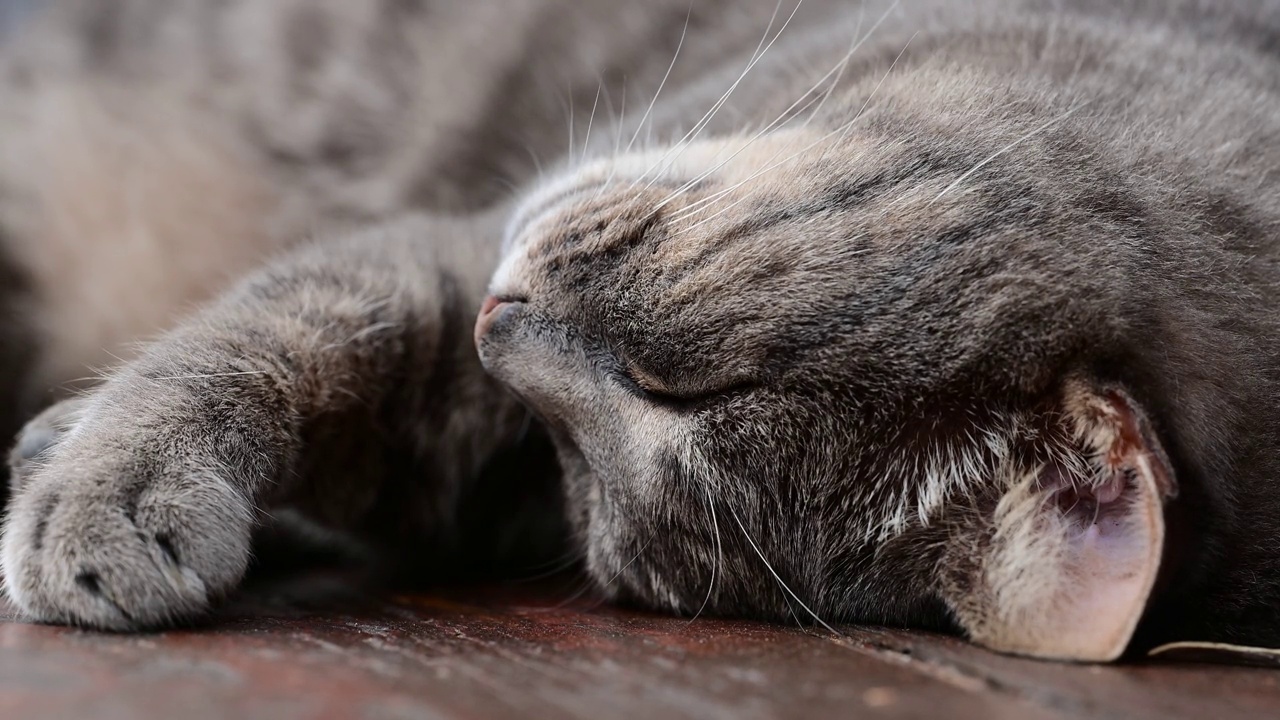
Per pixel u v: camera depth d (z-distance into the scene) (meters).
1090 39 0.48
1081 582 0.39
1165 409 0.39
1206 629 0.40
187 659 0.36
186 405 0.41
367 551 0.47
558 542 0.49
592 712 0.34
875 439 0.41
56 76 0.55
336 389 0.44
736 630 0.41
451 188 0.54
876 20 0.50
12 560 0.39
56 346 0.52
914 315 0.40
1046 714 0.35
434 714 0.34
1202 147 0.44
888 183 0.42
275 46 0.55
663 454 0.42
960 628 0.41
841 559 0.42
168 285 0.54
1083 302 0.40
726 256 0.41
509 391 0.44
